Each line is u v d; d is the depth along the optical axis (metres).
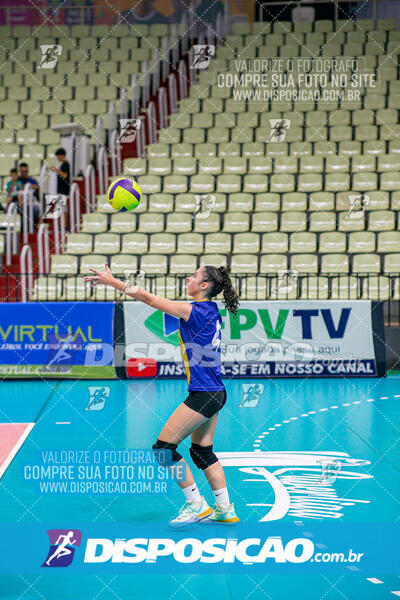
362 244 12.29
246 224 13.05
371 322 10.37
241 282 11.57
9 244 12.28
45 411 8.16
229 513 4.72
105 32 19.05
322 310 10.36
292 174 14.11
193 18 19.39
